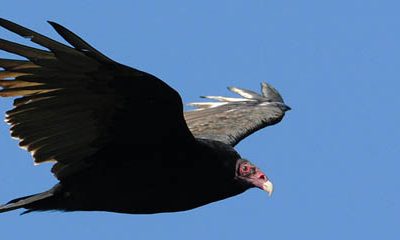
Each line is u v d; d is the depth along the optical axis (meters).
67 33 11.60
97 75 12.57
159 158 13.78
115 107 13.07
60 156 13.41
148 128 13.41
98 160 13.61
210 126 17.31
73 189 13.74
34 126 13.09
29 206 13.81
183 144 13.80
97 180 13.73
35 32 11.87
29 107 12.93
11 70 12.65
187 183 14.08
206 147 14.23
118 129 13.34
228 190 14.60
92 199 13.84
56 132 13.17
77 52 12.17
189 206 14.38
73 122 13.12
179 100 12.97
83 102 12.92
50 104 12.91
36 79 12.64
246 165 14.63
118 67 12.42
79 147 13.40
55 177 13.62
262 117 17.73
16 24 11.72
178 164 13.91
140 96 12.92
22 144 13.19
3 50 12.30
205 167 14.15
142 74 12.57
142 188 13.89
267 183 14.56
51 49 12.07
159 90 12.83
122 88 12.78
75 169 13.62
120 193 13.86
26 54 12.34
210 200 14.52
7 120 13.05
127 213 14.23
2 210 13.65
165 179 13.93
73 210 13.94
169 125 13.41
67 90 12.77
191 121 17.59
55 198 13.79
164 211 14.31
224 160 14.42
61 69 12.49
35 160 13.32
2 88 13.00
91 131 13.27
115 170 13.71
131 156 13.69
